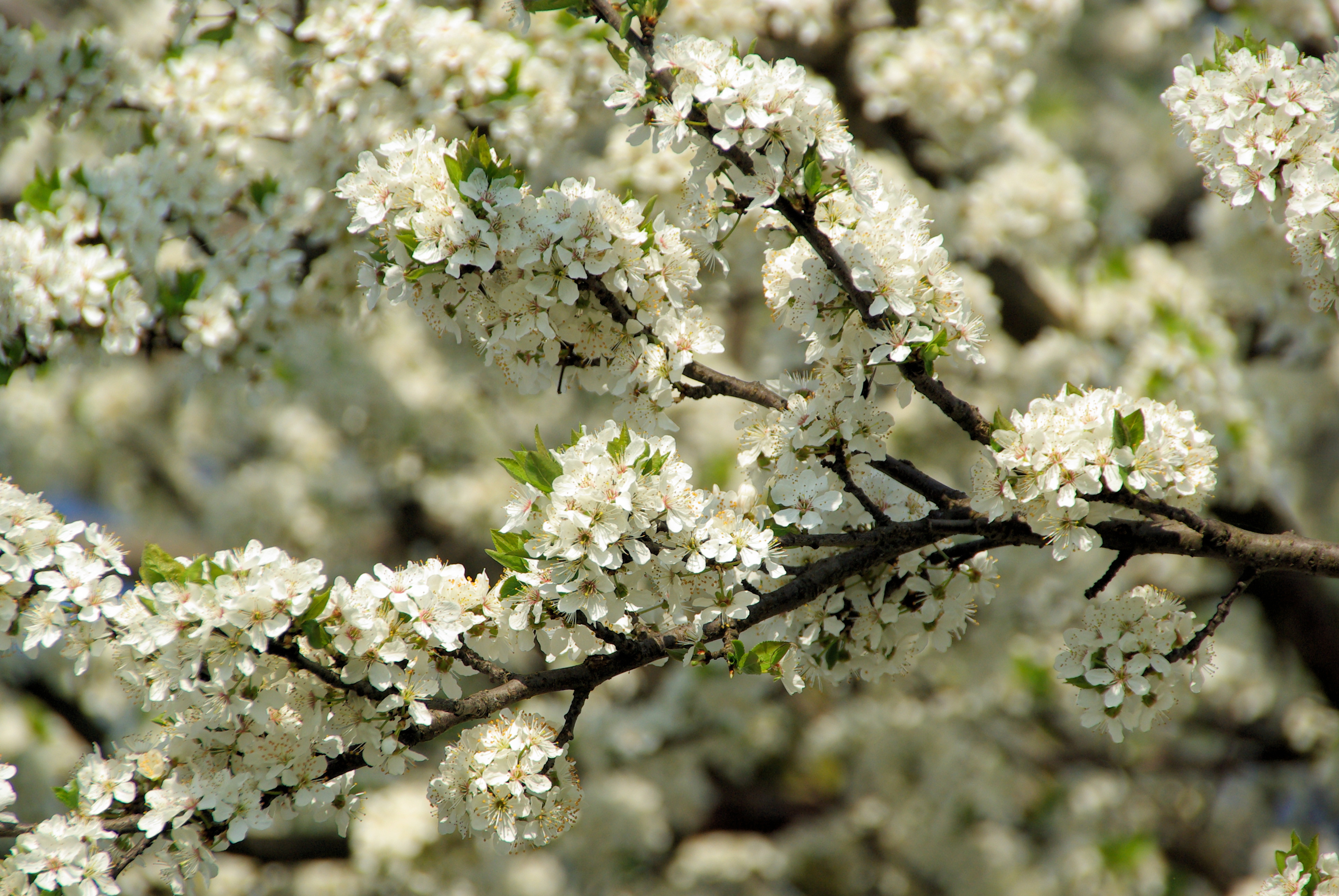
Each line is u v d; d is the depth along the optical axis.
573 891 15.52
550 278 5.05
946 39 11.01
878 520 5.24
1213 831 16.94
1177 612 5.34
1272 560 5.13
